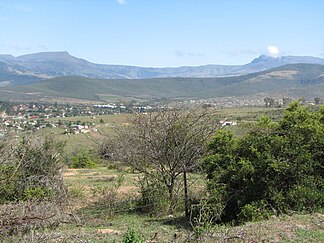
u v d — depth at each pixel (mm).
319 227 9844
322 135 12430
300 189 11516
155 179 16281
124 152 16297
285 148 12078
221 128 15039
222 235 9625
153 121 15766
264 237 9195
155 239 10266
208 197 12805
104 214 15109
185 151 15094
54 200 13227
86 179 25562
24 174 13836
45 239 9836
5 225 9766
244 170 12125
